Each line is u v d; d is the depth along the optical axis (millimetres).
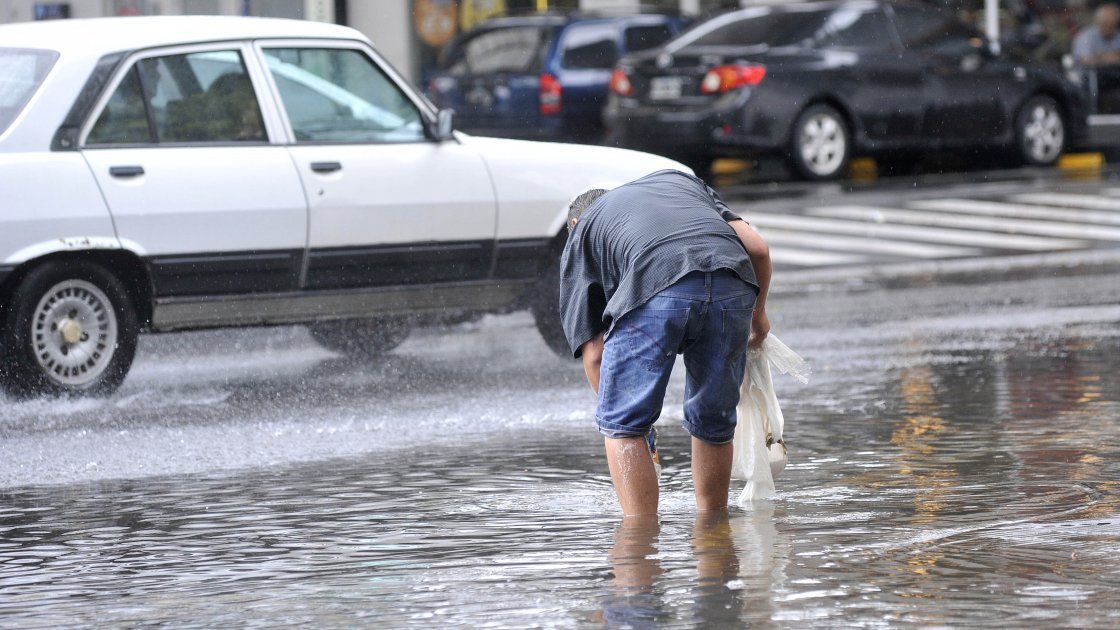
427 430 18469
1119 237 39469
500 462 16172
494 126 54500
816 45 47156
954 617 9641
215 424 19188
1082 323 26797
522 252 24359
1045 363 22359
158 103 21844
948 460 15258
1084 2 61938
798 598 10172
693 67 46438
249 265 22156
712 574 10867
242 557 12125
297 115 22922
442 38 61844
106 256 21422
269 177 22281
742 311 12672
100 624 10328
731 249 12695
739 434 13664
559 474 15398
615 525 12672
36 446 17734
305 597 10789
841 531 12125
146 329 21906
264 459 16734
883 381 21203
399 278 23406
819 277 35281
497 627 9820
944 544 11531
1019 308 29312
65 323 21094
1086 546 11344
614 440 12828
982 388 20250
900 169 52875
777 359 13664
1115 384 20219
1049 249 37969
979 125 49219
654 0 66000
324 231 22656
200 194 21734
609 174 25047
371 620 10125
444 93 55219
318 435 18250
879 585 10430
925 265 36312
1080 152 54188
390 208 23141
